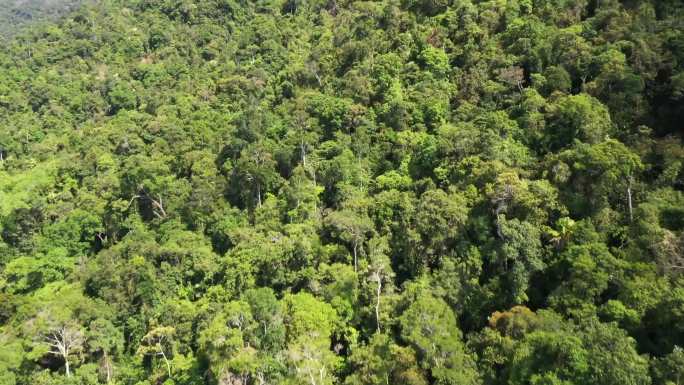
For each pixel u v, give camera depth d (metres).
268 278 55.41
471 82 70.50
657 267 40.88
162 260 64.75
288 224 61.72
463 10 82.38
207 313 52.16
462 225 50.28
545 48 66.81
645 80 56.06
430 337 40.53
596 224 47.09
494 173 51.88
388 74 79.00
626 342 33.88
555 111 58.09
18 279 68.56
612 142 49.00
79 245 74.12
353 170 66.62
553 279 46.50
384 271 50.72
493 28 78.62
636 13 65.19
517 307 42.19
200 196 71.75
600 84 58.34
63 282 67.00
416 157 64.25
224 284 57.91
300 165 71.38
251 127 79.62
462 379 37.34
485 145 56.47
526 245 46.03
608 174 46.75
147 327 57.31
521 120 60.22
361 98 78.19
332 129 76.69
